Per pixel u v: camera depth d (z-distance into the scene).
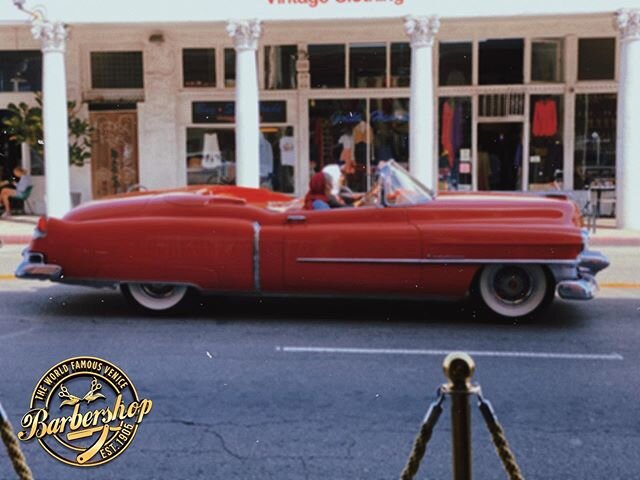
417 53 14.88
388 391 5.45
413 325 7.41
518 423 4.85
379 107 17.75
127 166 18.23
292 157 17.98
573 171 17.52
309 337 6.96
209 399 5.28
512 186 17.67
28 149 18.20
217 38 17.70
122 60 17.92
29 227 15.91
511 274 7.31
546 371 5.93
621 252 12.95
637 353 6.44
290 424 4.83
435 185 17.77
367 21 15.33
